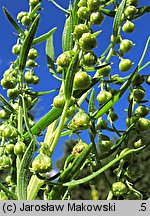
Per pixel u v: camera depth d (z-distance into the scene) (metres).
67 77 0.09
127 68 0.10
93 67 0.09
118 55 0.10
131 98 0.10
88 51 0.09
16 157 0.10
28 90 0.11
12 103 0.11
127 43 0.10
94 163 0.10
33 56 0.12
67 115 0.10
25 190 0.09
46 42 0.12
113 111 0.11
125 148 0.10
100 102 0.10
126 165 0.10
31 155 0.09
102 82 0.10
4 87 0.10
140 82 0.10
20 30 0.11
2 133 0.10
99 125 0.11
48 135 0.10
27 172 0.09
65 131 0.10
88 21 0.09
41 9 0.12
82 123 0.09
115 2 0.10
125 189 0.09
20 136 0.10
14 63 0.11
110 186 0.10
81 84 0.09
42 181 0.09
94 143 0.09
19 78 0.11
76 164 0.09
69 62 0.09
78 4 0.10
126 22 0.10
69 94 0.09
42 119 0.10
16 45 0.11
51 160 0.09
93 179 0.10
